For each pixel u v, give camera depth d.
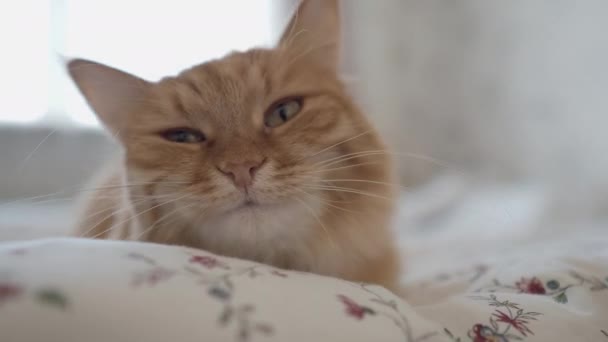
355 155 0.27
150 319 0.17
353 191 0.27
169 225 0.27
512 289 0.28
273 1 0.77
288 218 0.26
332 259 0.28
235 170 0.25
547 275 0.28
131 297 0.17
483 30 0.80
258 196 0.25
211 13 0.77
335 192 0.27
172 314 0.17
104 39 0.74
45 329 0.16
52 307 0.17
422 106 0.87
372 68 0.85
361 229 0.28
